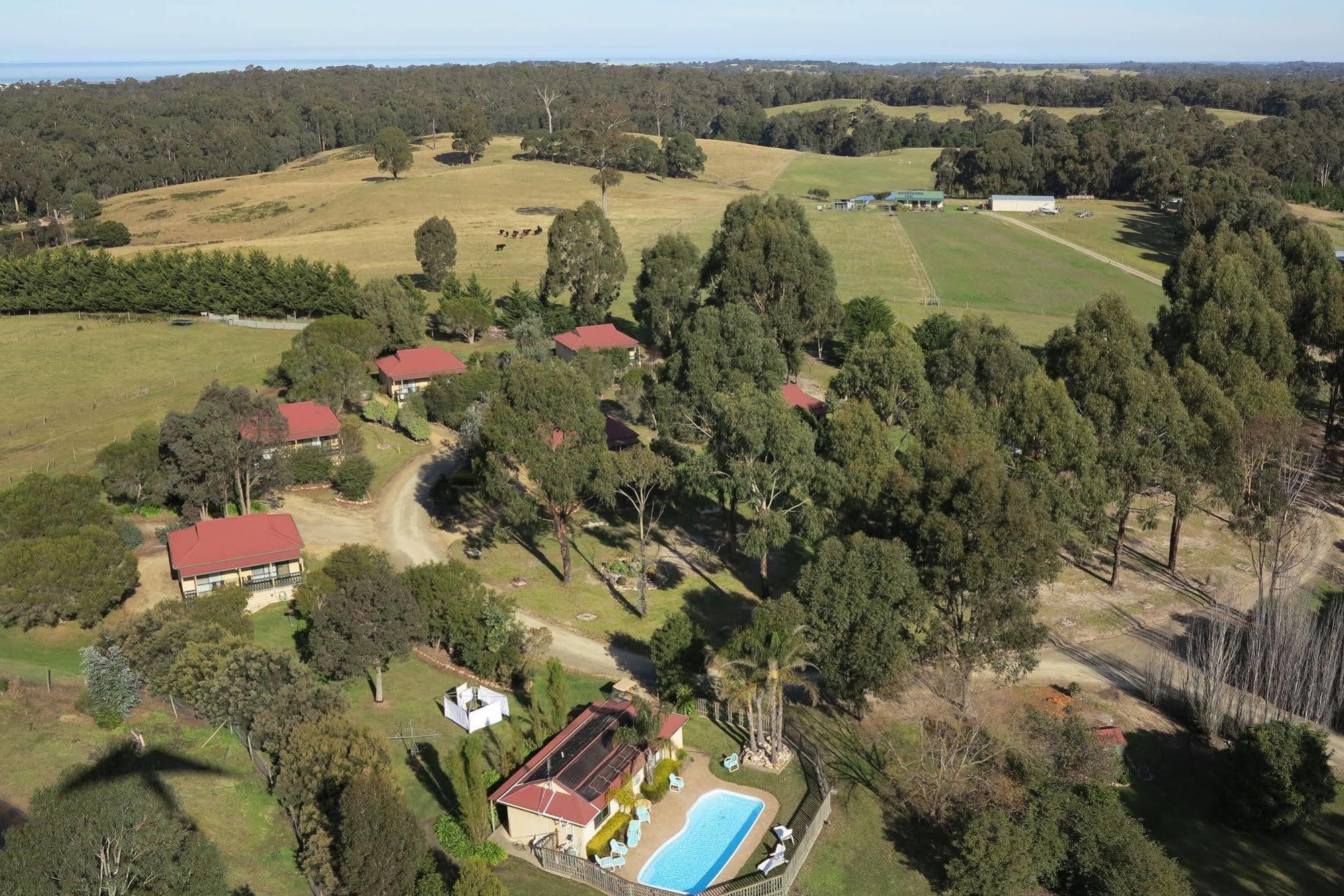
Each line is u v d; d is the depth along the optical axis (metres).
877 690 50.84
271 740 44.31
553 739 48.50
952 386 82.12
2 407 101.38
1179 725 54.97
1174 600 69.44
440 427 99.56
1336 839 47.16
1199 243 108.88
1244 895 43.03
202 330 130.88
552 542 76.88
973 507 51.66
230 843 40.47
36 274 135.12
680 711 53.50
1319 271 100.81
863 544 52.56
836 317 118.00
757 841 44.41
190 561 62.31
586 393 68.81
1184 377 75.44
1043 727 52.28
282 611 63.31
